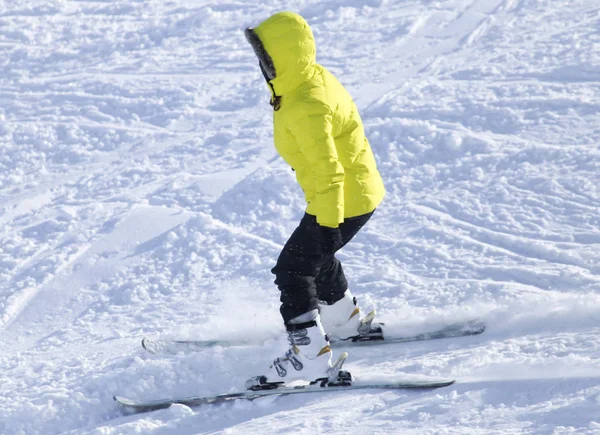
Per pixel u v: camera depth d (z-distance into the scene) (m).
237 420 11.19
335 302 12.77
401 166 20.12
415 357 12.35
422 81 24.56
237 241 17.91
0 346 15.07
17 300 16.59
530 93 22.53
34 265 17.94
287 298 11.63
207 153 22.70
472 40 27.78
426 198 18.61
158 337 14.34
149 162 22.69
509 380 10.64
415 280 15.30
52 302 16.48
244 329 14.06
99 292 16.69
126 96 27.00
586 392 9.91
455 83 24.12
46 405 12.02
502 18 29.28
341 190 10.62
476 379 10.97
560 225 16.55
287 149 11.20
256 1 34.97
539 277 14.64
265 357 12.94
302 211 18.83
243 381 12.37
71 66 30.36
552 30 27.25
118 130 24.81
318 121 10.55
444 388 10.92
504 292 14.16
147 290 16.53
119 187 21.42
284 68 10.61
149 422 11.36
